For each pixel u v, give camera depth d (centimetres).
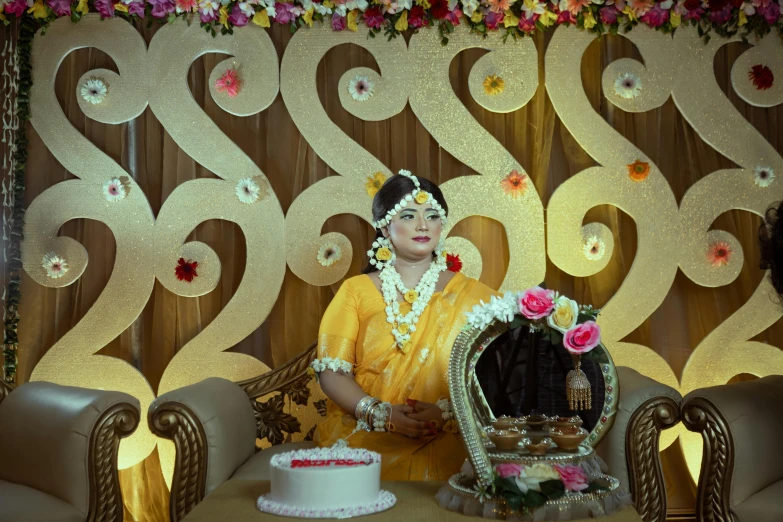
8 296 352
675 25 368
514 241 363
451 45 368
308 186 366
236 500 205
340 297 304
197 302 363
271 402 348
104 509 268
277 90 364
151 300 363
